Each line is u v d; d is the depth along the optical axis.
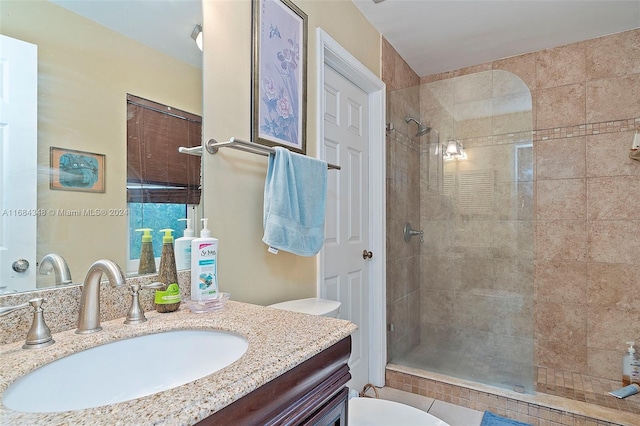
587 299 2.33
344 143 2.03
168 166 1.00
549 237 2.45
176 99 1.03
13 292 0.69
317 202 1.39
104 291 0.82
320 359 0.72
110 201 0.86
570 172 2.40
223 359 0.78
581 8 2.01
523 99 2.25
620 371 2.22
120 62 0.90
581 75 2.38
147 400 0.47
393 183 2.47
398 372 2.23
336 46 1.79
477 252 2.39
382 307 2.25
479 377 2.13
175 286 0.93
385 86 2.33
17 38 0.71
